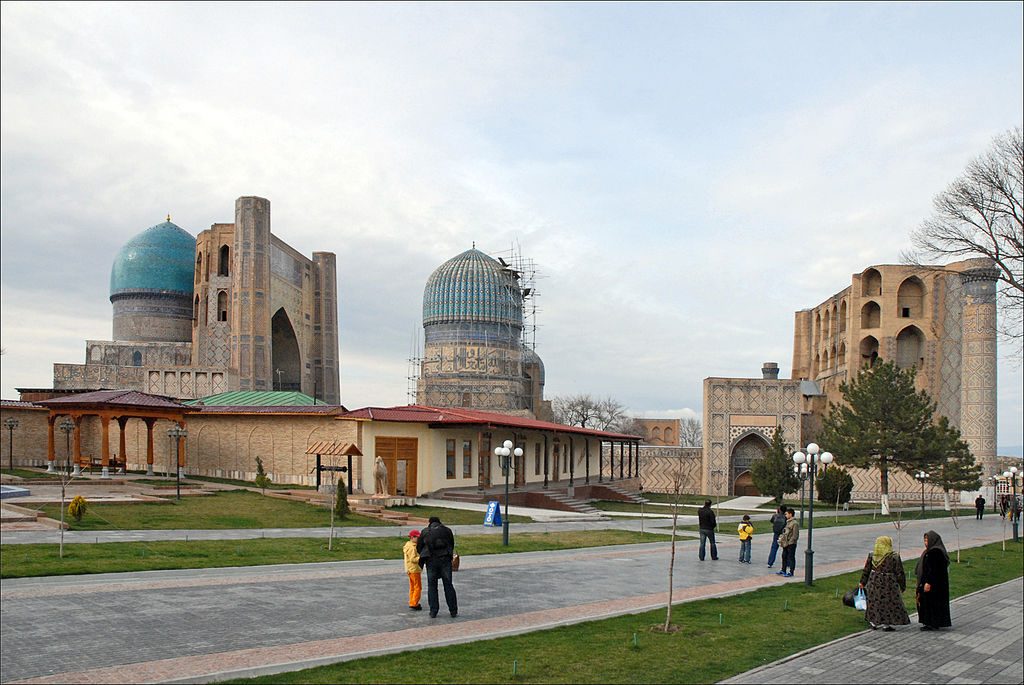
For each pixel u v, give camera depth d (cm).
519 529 3200
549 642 1262
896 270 6550
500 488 4500
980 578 2275
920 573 1512
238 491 3709
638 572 2158
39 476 3878
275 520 2983
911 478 6444
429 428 4147
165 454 4750
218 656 1152
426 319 7744
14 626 1310
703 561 2461
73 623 1337
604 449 8012
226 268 7244
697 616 1521
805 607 1670
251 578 1844
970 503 6262
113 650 1177
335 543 2461
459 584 1875
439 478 4206
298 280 7700
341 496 3159
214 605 1515
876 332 6588
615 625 1409
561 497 4566
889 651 1298
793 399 6619
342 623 1395
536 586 1869
